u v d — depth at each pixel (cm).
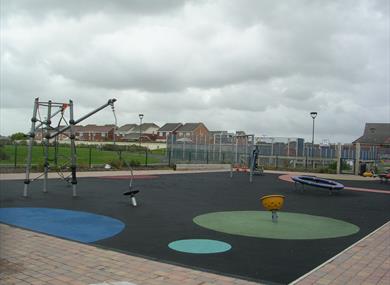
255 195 1527
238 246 689
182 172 2769
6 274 502
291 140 3634
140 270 532
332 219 1030
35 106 1309
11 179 1783
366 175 2888
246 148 3425
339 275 533
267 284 492
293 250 674
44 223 856
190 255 618
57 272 514
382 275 536
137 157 3728
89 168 2527
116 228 822
